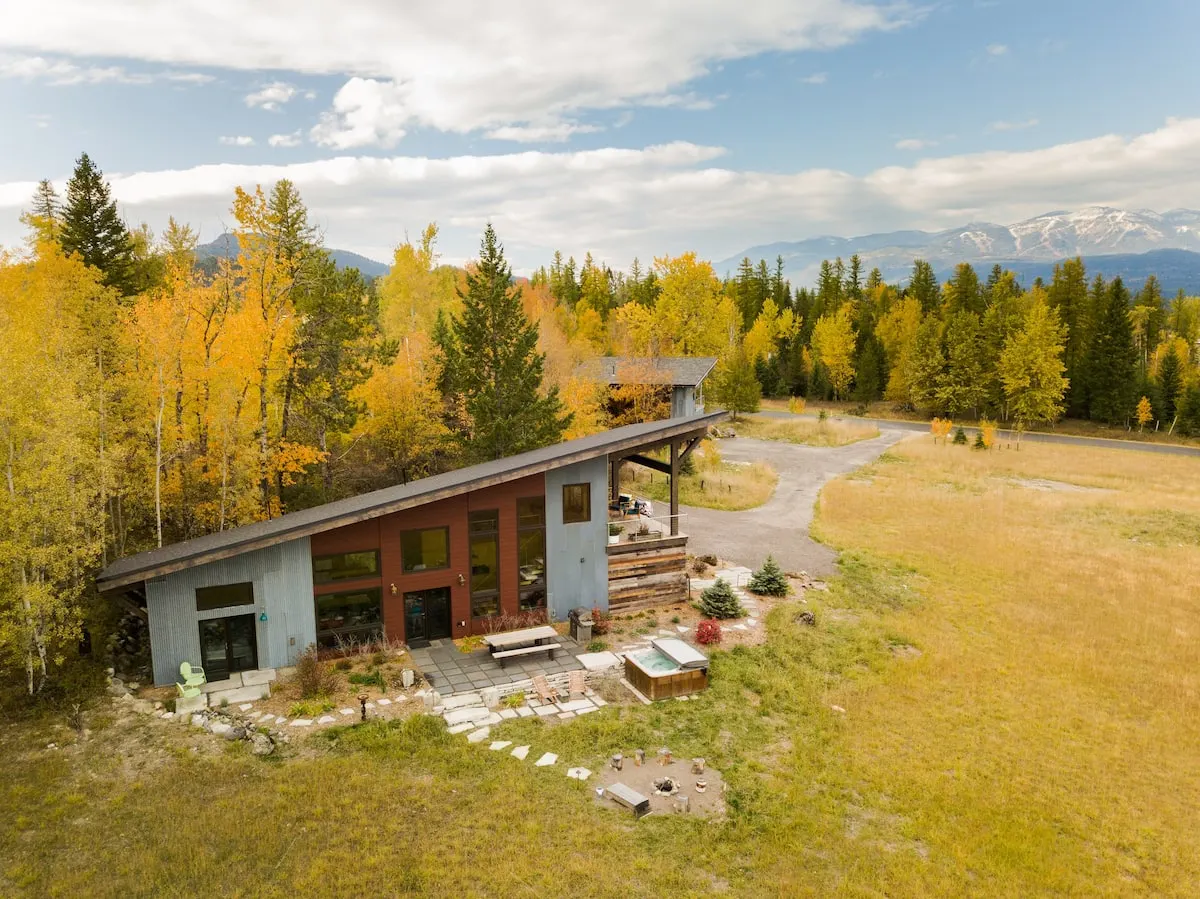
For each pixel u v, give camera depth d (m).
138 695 17.12
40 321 21.72
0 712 15.88
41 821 12.17
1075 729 17.23
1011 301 87.62
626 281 119.50
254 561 18.27
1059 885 11.76
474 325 32.84
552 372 45.91
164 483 24.84
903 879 11.59
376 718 16.11
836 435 64.81
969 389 74.56
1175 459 55.75
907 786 14.41
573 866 11.32
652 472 45.84
